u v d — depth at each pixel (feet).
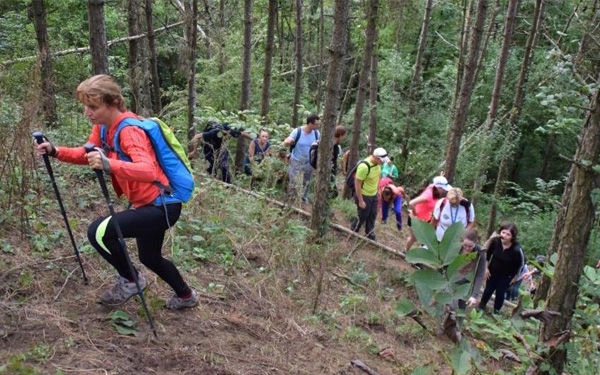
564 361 11.00
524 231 45.19
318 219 24.17
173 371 11.28
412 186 54.54
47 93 21.93
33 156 15.52
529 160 67.82
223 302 15.56
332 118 23.30
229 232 20.22
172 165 11.36
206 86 51.08
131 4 34.35
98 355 10.91
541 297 19.15
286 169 28.73
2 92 17.28
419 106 60.85
